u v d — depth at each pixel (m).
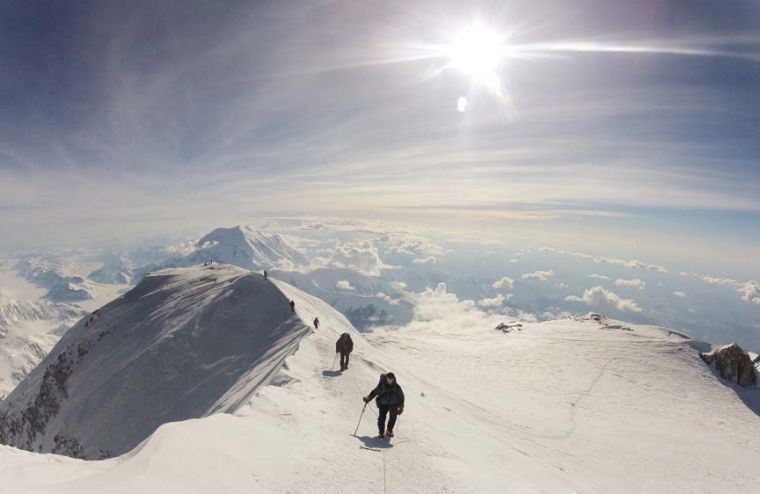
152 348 68.44
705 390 55.84
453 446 15.83
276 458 10.13
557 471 24.31
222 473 8.16
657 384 57.06
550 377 58.03
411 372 47.19
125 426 57.50
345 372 25.73
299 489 8.85
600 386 55.56
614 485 29.14
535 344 73.94
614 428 42.56
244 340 65.06
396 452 12.91
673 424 45.44
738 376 59.09
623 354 67.50
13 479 7.12
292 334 57.66
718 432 44.53
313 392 19.50
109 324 89.25
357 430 14.78
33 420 74.06
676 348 69.12
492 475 13.26
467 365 61.34
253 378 39.47
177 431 9.41
